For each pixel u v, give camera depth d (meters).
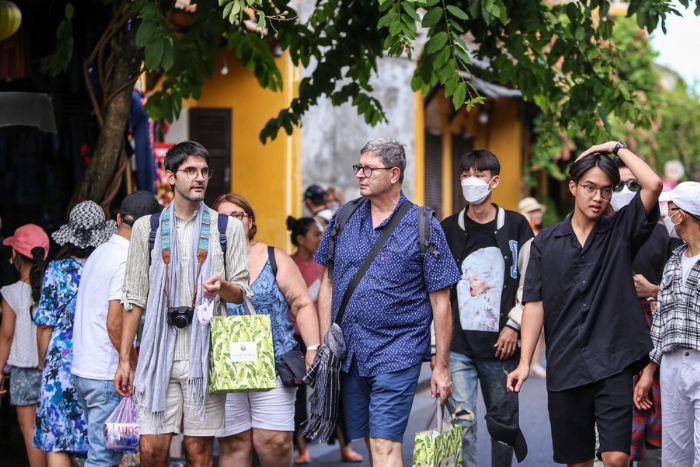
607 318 5.59
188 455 5.72
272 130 9.66
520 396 12.47
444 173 20.97
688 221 5.59
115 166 8.33
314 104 9.60
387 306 5.80
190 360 5.52
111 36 8.12
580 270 5.64
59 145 9.40
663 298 5.70
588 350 5.59
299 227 9.30
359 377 5.95
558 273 5.69
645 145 23.61
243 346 5.62
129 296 5.69
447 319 5.86
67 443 6.79
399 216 5.89
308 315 6.67
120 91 8.14
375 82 17.45
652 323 6.00
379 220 5.94
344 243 5.96
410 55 6.19
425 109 18.78
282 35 9.27
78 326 6.54
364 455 9.49
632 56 22.14
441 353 5.88
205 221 5.68
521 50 8.71
